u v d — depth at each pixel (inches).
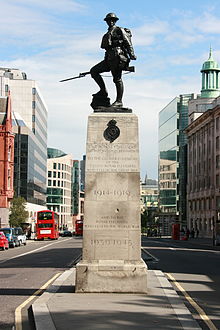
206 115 3875.5
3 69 5526.6
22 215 3356.3
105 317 406.6
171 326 375.2
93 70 597.6
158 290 558.9
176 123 5703.7
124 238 541.6
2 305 496.4
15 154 4347.9
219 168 3641.7
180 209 5334.6
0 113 3567.9
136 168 554.3
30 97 4945.9
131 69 593.3
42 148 5516.7
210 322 416.2
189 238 3686.0
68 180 7746.1
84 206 547.8
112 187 550.9
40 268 946.7
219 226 3206.2
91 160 556.4
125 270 531.5
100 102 596.1
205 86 5226.4
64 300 485.1
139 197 549.3
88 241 542.0
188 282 714.8
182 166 5364.2
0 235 1785.2
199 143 4197.8
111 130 560.1
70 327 371.6
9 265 1043.3
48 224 3019.2
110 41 585.0
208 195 3836.1
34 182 4793.3
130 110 578.6
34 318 403.2
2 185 3457.2
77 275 532.1
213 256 1385.3
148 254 1374.3
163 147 6259.8
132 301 481.7
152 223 5536.4
